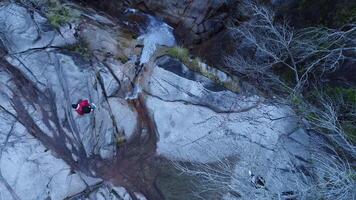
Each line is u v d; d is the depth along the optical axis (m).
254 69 9.77
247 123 9.34
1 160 8.12
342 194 7.20
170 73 9.57
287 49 8.90
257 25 9.25
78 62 9.20
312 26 9.45
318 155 8.52
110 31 9.96
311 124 9.03
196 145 9.20
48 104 8.77
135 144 9.18
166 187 8.81
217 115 9.41
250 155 8.74
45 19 9.38
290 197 7.77
